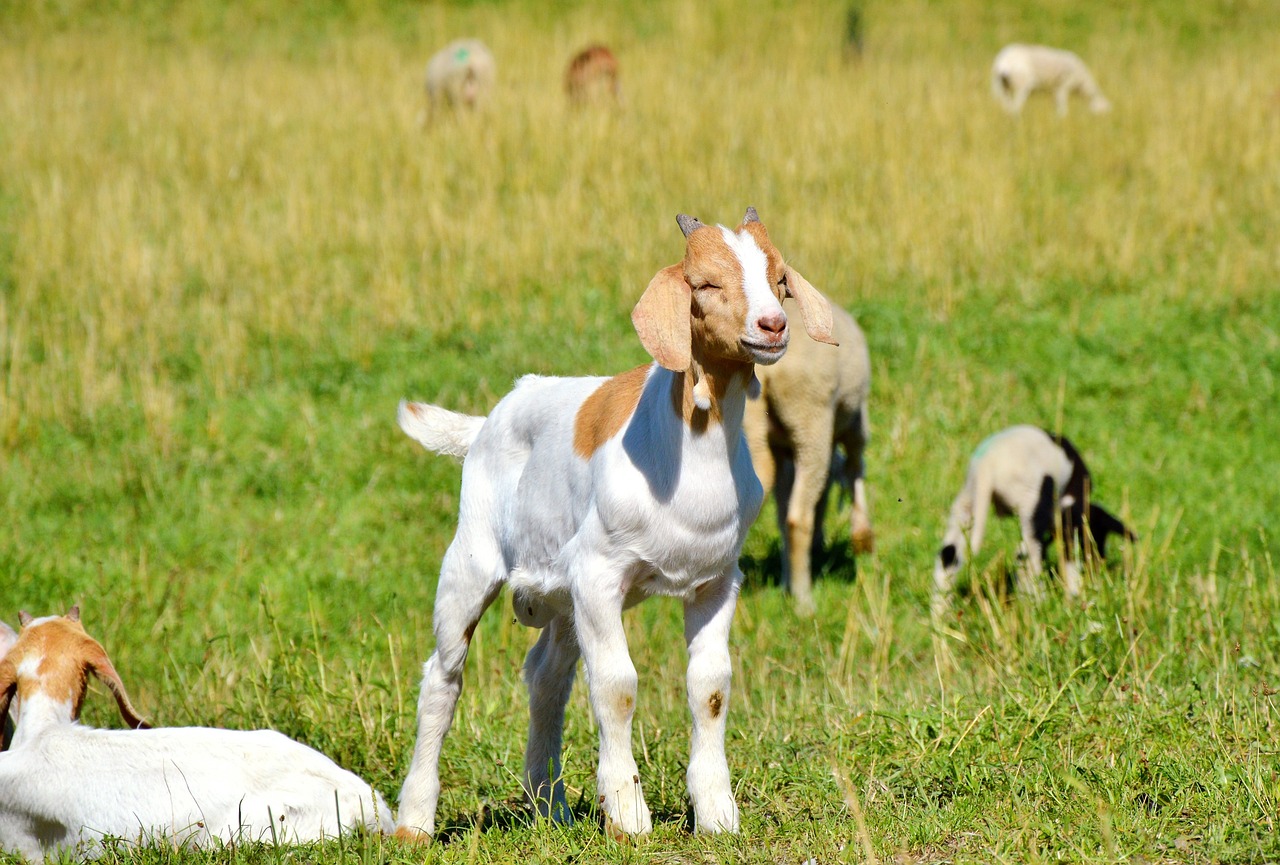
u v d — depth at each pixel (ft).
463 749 26.84
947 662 29.50
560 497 20.84
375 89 85.25
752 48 105.60
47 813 21.59
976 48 112.27
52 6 115.55
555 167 67.00
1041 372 48.16
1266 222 59.82
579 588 19.77
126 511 41.24
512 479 22.09
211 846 20.68
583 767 25.27
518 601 22.40
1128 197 63.21
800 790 22.34
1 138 71.15
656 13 116.98
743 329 18.37
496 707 28.99
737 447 19.83
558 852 19.79
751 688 30.42
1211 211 60.44
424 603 36.50
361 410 46.78
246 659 32.71
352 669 30.42
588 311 52.85
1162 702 24.30
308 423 45.93
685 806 22.24
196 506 41.75
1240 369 47.62
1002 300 53.36
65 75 89.35
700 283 18.74
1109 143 71.46
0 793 21.94
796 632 34.12
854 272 54.29
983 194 60.85
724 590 20.34
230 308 52.80
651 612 35.88
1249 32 113.29
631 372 20.88
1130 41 111.86
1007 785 21.56
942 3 123.95
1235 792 20.15
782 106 75.61
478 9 120.37
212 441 45.01
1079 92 94.07
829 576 37.83
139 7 117.80
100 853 20.84
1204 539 37.50
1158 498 40.04
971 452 43.47
